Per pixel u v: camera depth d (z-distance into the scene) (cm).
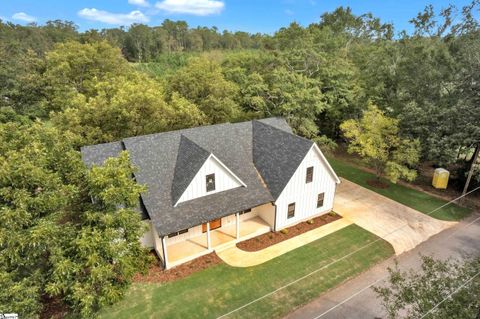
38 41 8369
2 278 852
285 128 2444
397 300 1005
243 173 1908
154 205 1566
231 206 1695
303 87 2772
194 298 1345
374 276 1488
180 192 1616
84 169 1205
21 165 915
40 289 991
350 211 2142
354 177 2758
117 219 1082
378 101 3016
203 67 3559
